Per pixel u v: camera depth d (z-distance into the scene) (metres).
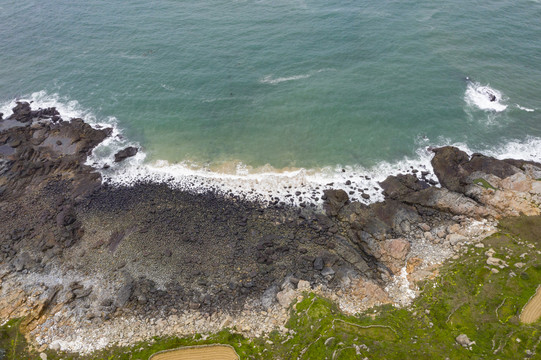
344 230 60.12
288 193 66.25
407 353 43.25
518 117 76.62
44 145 77.00
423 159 70.44
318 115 80.31
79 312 51.31
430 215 60.88
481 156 67.31
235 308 51.34
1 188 68.38
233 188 67.75
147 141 78.56
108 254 58.00
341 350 44.00
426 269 53.91
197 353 46.03
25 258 57.97
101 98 88.31
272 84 88.12
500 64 88.44
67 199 66.62
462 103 80.19
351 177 68.50
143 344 47.47
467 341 43.47
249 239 59.09
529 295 47.00
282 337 47.22
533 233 54.66
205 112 83.56
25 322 49.81
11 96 89.56
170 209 64.25
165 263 56.44
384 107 80.44
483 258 52.84
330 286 53.03
